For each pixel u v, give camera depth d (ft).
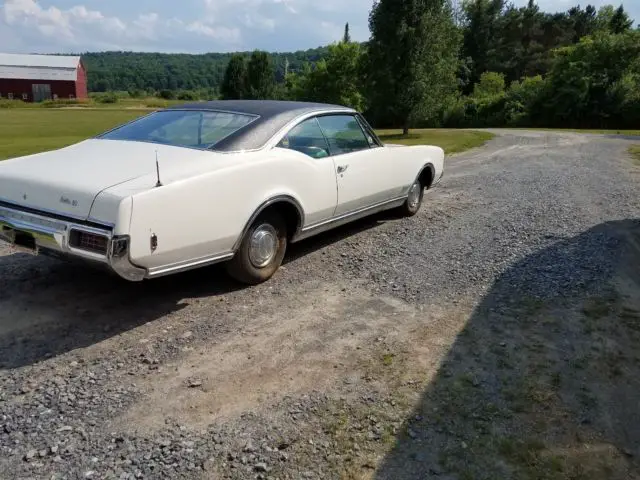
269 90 212.43
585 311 13.51
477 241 19.53
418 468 8.17
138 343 11.87
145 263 11.57
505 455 8.48
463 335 12.32
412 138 88.99
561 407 9.71
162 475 7.96
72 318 12.97
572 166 41.24
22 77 243.40
